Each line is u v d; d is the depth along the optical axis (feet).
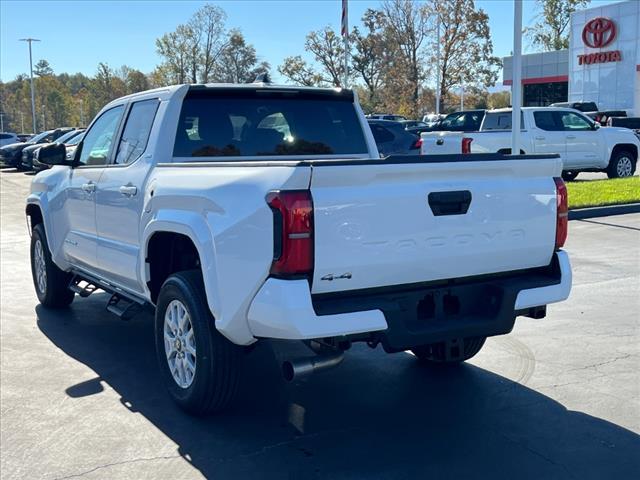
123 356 20.06
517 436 14.43
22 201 64.28
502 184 14.57
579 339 20.70
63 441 14.48
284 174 12.60
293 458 13.62
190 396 15.24
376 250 13.17
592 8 145.28
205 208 14.28
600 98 145.89
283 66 209.15
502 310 14.51
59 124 350.84
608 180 57.98
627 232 38.47
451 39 159.43
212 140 18.06
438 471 12.99
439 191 13.75
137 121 18.98
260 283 12.92
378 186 13.16
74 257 22.02
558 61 175.32
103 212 19.26
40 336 22.09
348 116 20.39
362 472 13.00
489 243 14.47
